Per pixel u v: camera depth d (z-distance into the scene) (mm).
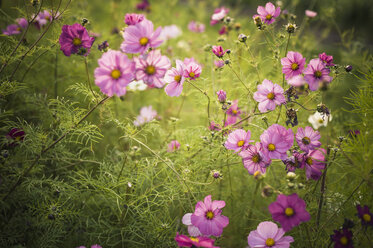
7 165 976
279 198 883
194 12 2520
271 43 1105
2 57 995
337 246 892
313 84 956
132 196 1019
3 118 1078
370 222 879
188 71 1017
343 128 1205
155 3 2254
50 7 1027
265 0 1171
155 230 983
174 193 1013
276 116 1091
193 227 941
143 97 1520
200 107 1232
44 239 980
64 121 981
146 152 1226
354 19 2373
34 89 1184
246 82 1132
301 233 981
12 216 998
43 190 1006
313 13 1351
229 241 1098
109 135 1252
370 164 918
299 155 965
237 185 1148
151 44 875
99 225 1012
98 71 869
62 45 939
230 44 1282
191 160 1087
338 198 994
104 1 2160
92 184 1016
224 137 1044
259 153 949
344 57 1497
